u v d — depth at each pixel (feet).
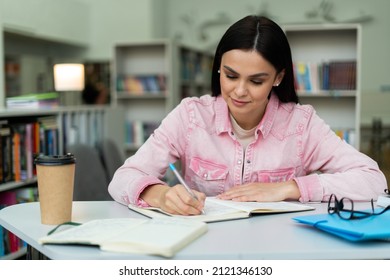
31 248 4.17
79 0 24.30
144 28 25.00
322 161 5.56
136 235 3.35
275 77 4.96
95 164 8.48
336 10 27.66
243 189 4.88
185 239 3.31
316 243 3.39
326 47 14.98
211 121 5.63
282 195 4.83
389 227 3.46
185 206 4.06
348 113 15.08
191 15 29.22
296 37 15.08
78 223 3.88
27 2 18.57
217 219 4.03
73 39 22.56
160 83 19.54
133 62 20.06
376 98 27.73
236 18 28.84
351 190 4.89
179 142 5.61
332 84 14.82
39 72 20.36
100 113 14.21
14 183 10.30
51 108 12.14
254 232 3.69
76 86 16.28
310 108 5.72
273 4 28.35
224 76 4.85
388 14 27.35
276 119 5.52
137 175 4.86
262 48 4.61
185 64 22.24
